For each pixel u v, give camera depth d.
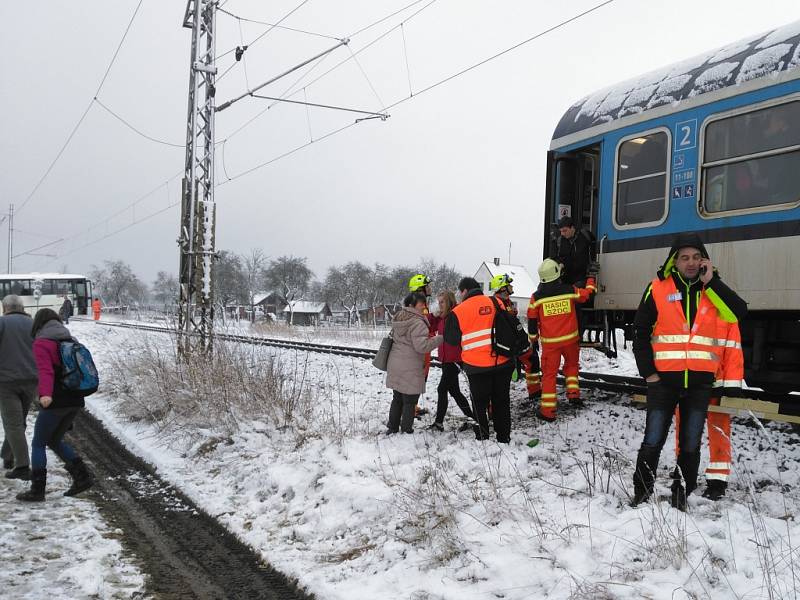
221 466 6.57
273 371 8.59
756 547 3.48
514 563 3.59
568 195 8.20
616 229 7.24
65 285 45.84
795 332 5.98
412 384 6.59
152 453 7.25
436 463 5.27
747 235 5.85
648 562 3.41
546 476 5.05
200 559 4.41
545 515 4.16
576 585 3.26
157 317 20.28
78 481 5.75
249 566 4.30
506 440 6.09
